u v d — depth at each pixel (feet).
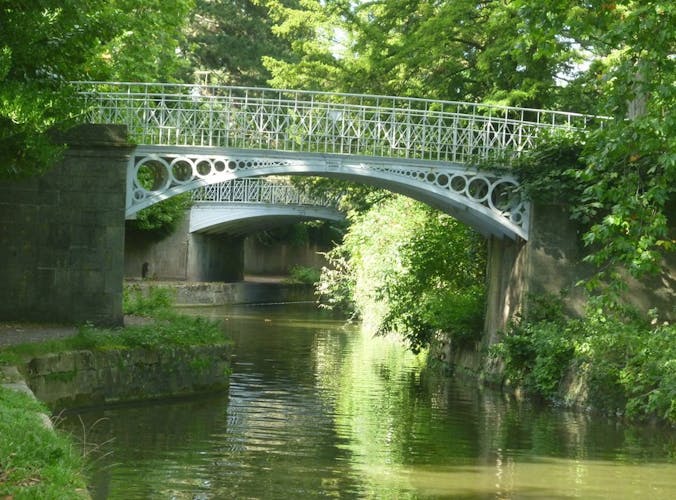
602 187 46.65
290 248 253.65
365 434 55.83
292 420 59.67
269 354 96.89
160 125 73.92
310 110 75.97
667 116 44.16
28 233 70.28
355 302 130.62
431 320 89.97
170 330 66.59
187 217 173.47
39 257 70.28
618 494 42.88
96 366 59.57
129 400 62.34
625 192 46.37
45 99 53.26
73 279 70.28
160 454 48.70
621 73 46.06
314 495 41.60
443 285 96.68
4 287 70.23
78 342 59.57
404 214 107.24
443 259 95.96
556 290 75.56
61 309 70.28
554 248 75.66
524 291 76.13
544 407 67.31
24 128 52.19
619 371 63.93
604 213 74.95
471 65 101.86
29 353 54.90
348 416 61.82
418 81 106.42
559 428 58.70
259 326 129.70
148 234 172.04
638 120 45.27
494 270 84.23
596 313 70.69
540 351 70.44
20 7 53.31
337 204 165.89
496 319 82.28
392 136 76.38
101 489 41.32
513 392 73.82
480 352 83.41
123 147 70.28
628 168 48.93
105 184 70.38
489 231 84.02
